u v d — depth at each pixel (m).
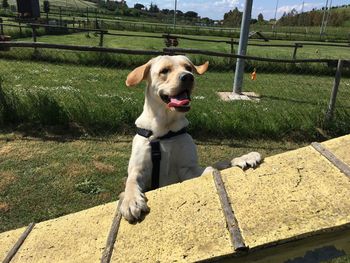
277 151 1.80
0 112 1.95
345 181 0.60
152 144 0.91
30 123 1.95
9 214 1.22
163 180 0.94
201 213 0.63
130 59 4.12
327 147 0.72
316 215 0.54
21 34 6.61
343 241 0.52
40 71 3.53
